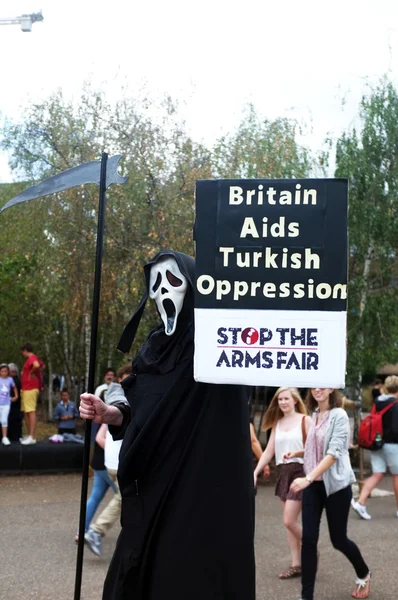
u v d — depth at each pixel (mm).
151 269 3057
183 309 2945
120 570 2854
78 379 20969
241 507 2799
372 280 13242
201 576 2723
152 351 3014
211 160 12469
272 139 13250
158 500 2811
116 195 11773
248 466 2867
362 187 12797
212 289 2699
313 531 5367
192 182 11914
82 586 5875
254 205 2684
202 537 2740
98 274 3021
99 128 12867
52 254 12906
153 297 3033
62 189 3033
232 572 2750
